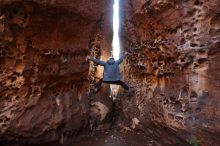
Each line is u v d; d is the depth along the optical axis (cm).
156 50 618
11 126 510
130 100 736
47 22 527
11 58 515
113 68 657
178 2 542
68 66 598
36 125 541
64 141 603
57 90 598
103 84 757
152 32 629
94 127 700
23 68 524
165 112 578
